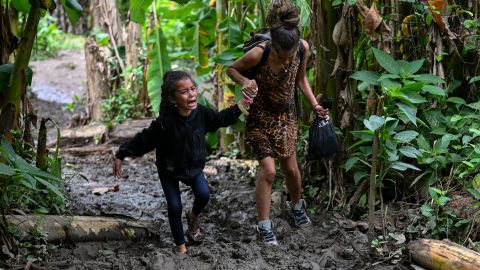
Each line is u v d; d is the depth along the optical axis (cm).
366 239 448
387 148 435
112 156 743
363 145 501
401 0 463
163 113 420
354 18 494
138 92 857
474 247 412
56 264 408
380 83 445
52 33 1523
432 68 480
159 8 812
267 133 455
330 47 519
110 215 496
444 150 453
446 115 490
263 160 452
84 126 831
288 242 457
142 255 430
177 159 425
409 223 457
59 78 1261
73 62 1363
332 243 453
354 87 505
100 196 591
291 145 465
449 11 479
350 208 498
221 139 719
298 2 505
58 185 465
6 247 399
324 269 412
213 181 609
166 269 402
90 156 761
